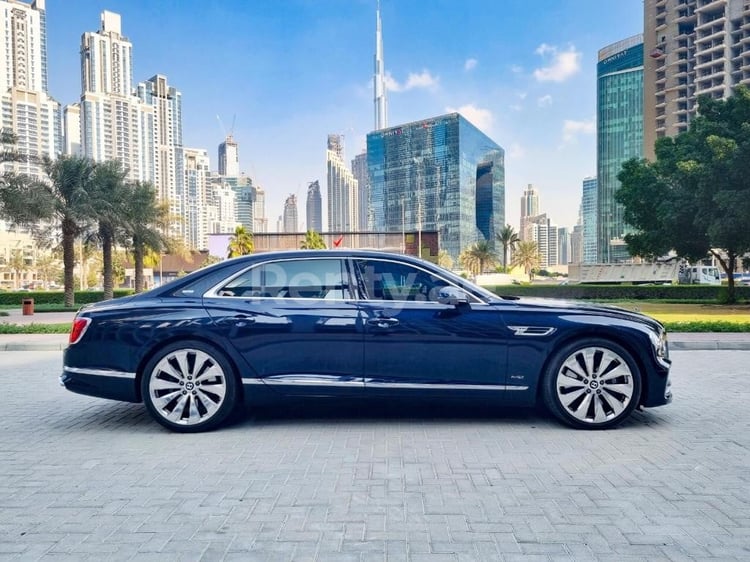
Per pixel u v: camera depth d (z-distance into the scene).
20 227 27.80
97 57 194.38
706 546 2.86
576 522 3.16
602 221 152.50
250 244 60.72
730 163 20.27
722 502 3.44
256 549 2.86
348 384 5.10
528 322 5.11
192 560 2.75
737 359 9.66
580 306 5.34
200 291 5.31
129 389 5.16
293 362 5.12
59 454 4.50
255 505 3.43
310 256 5.41
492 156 185.88
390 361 5.10
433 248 66.00
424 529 3.08
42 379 8.16
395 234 66.06
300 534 3.03
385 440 4.82
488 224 186.25
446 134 160.25
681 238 25.66
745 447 4.59
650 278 53.56
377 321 5.10
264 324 5.12
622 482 3.79
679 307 24.27
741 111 22.81
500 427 5.21
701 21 110.44
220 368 5.10
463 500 3.49
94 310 5.29
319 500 3.50
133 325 5.15
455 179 158.50
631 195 27.80
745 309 22.72
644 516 3.24
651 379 5.15
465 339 5.08
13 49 147.25
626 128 148.62
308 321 5.12
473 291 5.27
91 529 3.10
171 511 3.34
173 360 5.14
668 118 116.50
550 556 2.77
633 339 5.10
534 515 3.26
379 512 3.31
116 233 31.22
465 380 5.11
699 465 4.14
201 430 5.12
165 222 39.50
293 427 5.25
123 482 3.85
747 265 28.62
